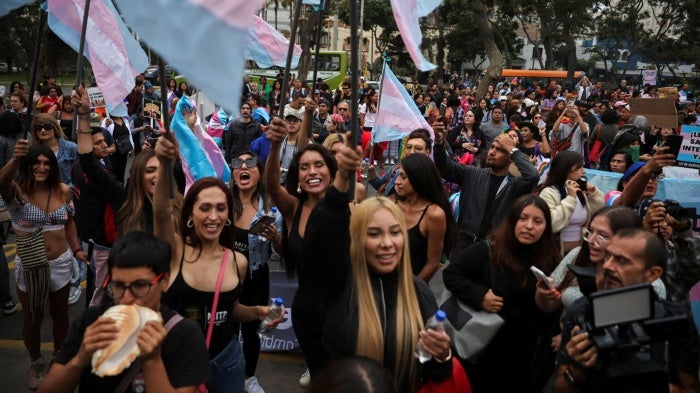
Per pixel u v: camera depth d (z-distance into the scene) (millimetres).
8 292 5543
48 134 6062
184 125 4973
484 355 3467
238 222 4324
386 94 5613
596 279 2482
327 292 2684
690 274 3338
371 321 2459
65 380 1998
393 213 2543
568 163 4523
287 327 4816
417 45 3047
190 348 2168
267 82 26703
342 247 2555
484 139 10281
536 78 42031
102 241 4254
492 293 3312
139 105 15102
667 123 9031
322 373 1652
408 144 5047
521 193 4781
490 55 22109
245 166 4340
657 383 1990
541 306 3189
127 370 2096
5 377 4469
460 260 3422
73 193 5160
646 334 1999
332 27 53312
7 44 34781
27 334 4262
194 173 4934
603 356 2004
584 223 4500
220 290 2912
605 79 50031
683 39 44531
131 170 3752
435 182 3854
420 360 2352
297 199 3732
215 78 1828
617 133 8930
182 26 1852
